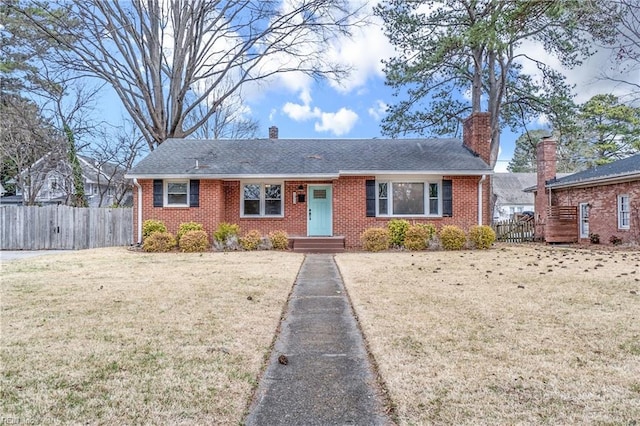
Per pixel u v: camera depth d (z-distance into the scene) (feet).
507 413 8.79
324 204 52.95
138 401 9.42
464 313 17.24
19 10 58.44
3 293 21.61
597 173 57.31
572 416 8.62
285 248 47.70
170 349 12.91
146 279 26.09
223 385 10.32
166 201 50.16
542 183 68.13
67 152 74.43
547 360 11.86
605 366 11.38
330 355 12.81
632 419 8.46
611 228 53.93
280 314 17.49
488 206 68.80
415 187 51.49
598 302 19.15
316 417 8.84
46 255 43.16
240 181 52.19
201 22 71.31
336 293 22.56
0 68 63.62
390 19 65.72
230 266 32.58
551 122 68.08
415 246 46.47
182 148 56.70
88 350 12.78
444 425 8.31
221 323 15.90
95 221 56.39
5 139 71.46
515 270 29.71
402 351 12.70
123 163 81.92
